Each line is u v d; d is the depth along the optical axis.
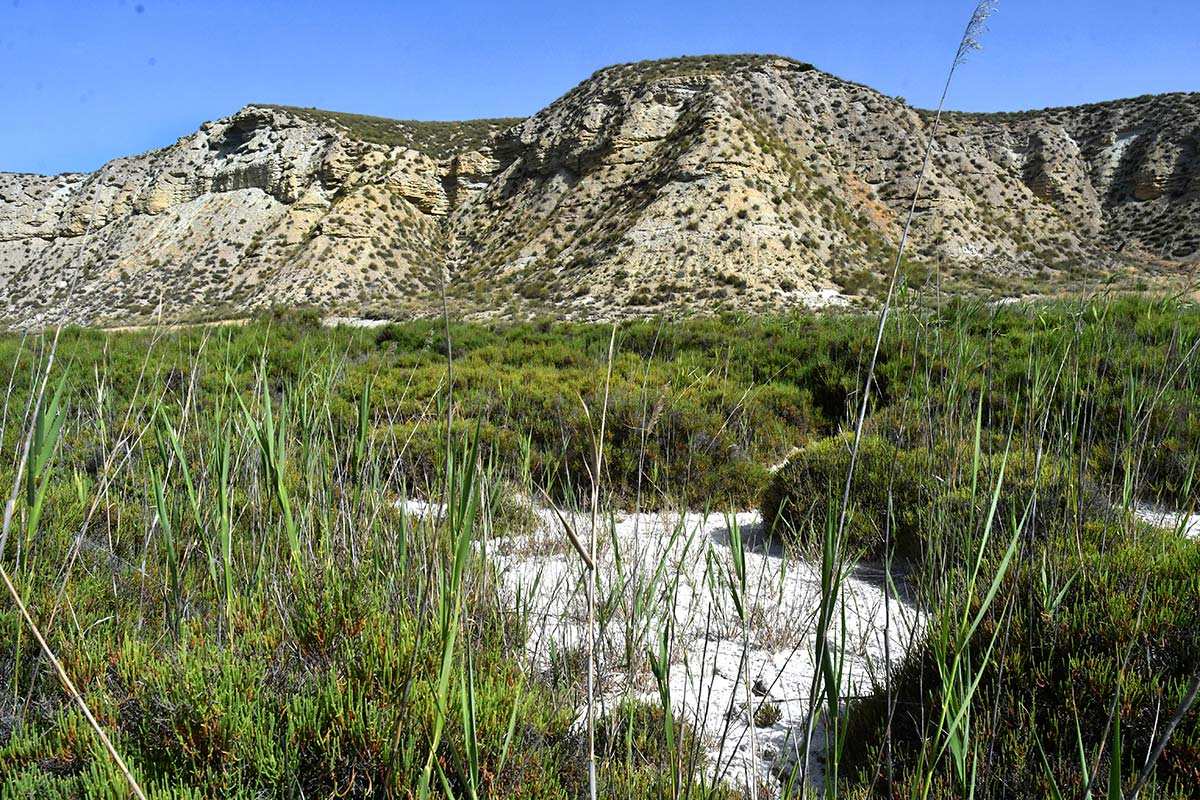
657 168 57.19
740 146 55.00
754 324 16.88
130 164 74.94
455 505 1.82
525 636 3.34
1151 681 2.92
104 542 3.97
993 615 3.45
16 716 2.49
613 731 2.87
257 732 2.38
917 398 3.71
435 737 1.60
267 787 2.34
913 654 3.45
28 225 76.25
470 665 1.66
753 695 3.80
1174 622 3.20
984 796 2.62
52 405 1.69
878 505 5.89
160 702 2.50
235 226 64.75
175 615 2.95
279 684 2.80
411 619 2.97
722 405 9.35
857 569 5.66
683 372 9.14
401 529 3.05
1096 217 63.06
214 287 58.84
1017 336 9.17
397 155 67.56
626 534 5.52
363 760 2.43
